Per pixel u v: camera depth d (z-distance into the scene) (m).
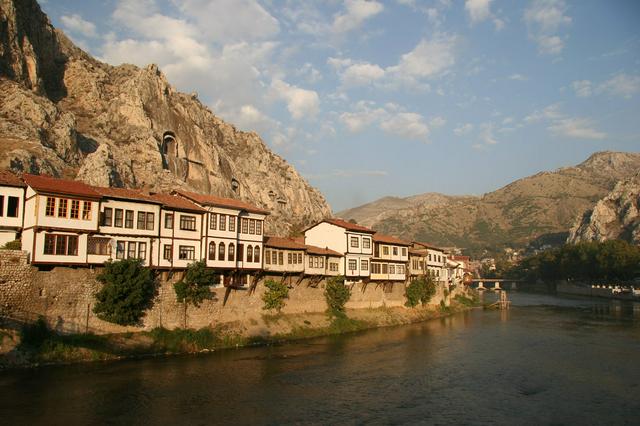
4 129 107.69
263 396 39.22
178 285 57.06
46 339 45.31
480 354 58.78
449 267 129.00
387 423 34.00
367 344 64.19
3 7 133.62
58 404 34.59
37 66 143.25
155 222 55.50
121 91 165.25
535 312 115.38
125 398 36.84
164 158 152.50
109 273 50.19
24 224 47.94
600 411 37.34
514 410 37.38
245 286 66.06
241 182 194.38
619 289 171.62
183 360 50.19
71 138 122.50
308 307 76.12
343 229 84.75
